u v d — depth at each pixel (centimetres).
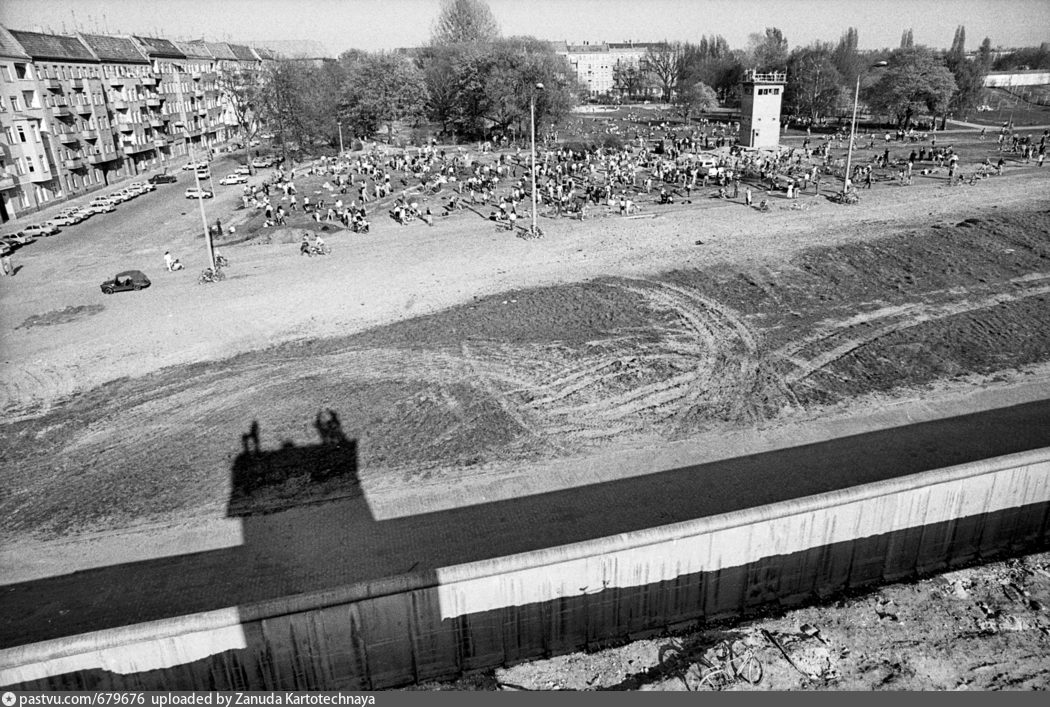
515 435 2194
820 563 1518
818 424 2231
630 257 3834
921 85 9612
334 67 10981
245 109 9462
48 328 3192
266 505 1894
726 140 8850
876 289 3331
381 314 3167
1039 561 1605
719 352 2725
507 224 4553
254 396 2478
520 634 1377
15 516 1891
